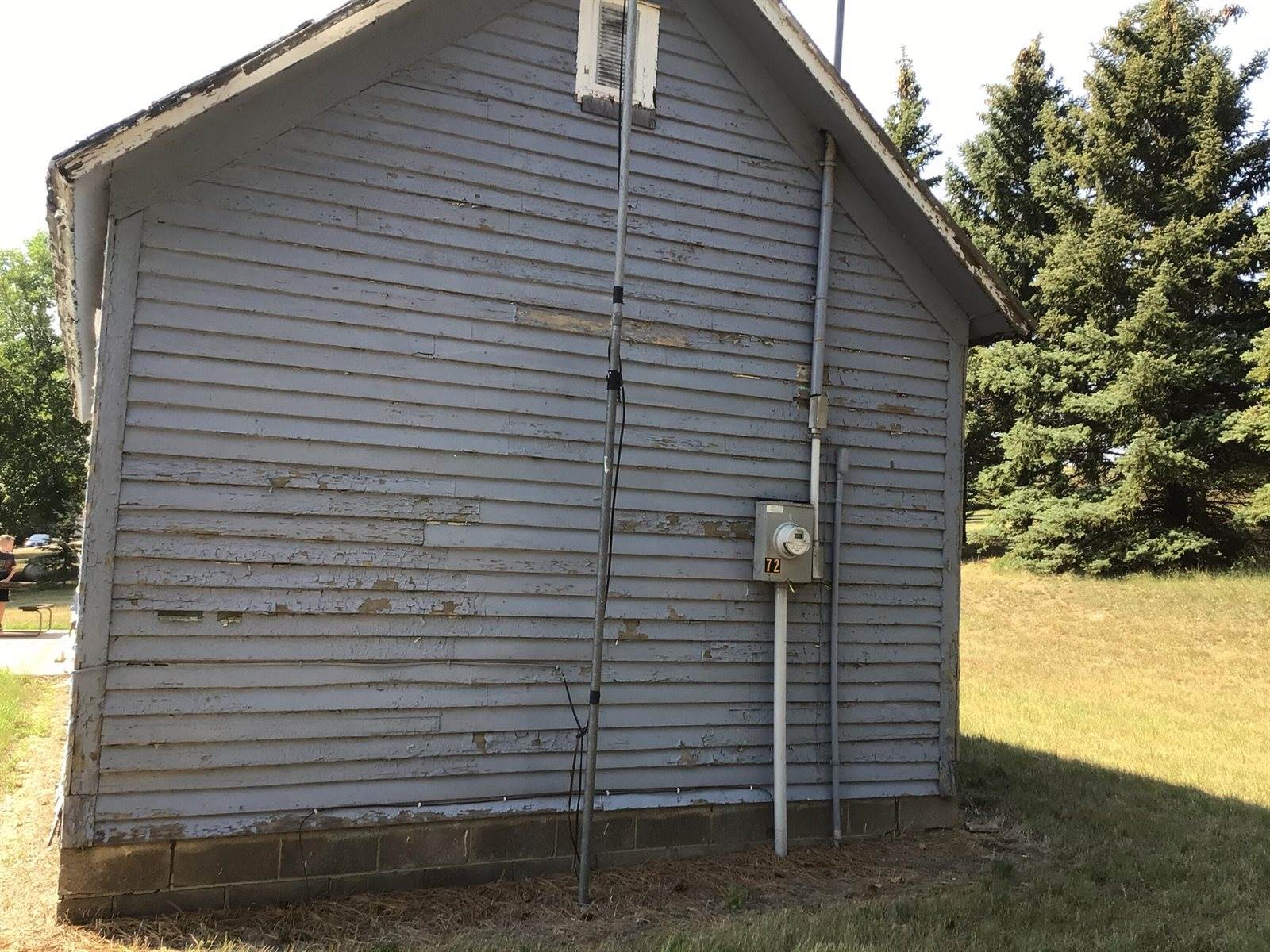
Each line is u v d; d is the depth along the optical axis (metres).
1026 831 6.58
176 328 4.67
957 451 6.73
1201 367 19.94
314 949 4.17
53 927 4.27
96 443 4.50
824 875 5.52
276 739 4.75
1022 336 6.72
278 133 4.89
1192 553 20.41
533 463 5.40
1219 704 12.96
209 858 4.59
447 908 4.75
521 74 5.47
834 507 6.25
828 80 5.88
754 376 6.08
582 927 4.57
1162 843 6.37
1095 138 22.53
